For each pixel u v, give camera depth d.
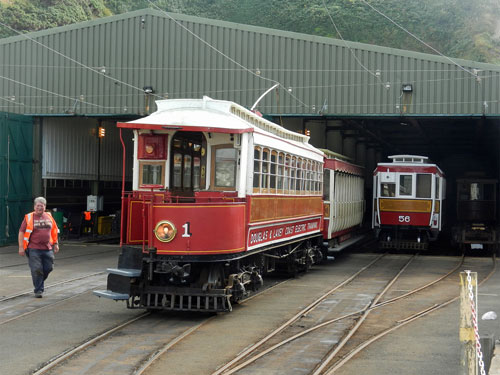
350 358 7.61
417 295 12.88
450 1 72.06
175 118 10.40
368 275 16.48
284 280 15.24
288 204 13.31
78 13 62.34
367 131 29.22
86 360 7.40
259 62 22.47
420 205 22.20
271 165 11.91
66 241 26.14
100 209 29.00
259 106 22.45
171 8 68.94
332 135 28.86
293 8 71.06
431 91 21.16
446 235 34.91
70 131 27.33
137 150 10.56
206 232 9.69
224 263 10.37
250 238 10.73
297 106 22.20
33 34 24.50
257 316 10.32
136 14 23.34
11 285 13.60
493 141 34.81
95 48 23.83
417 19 71.06
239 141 10.35
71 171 27.50
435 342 8.49
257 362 7.40
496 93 20.62
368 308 11.19
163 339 8.55
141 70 23.36
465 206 25.67
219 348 8.05
